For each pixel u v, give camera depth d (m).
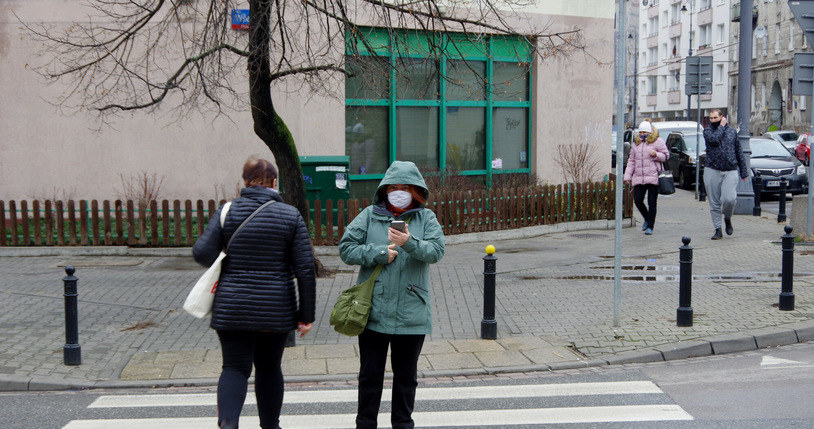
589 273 10.98
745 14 17.06
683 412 5.79
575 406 5.98
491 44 16.33
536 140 17.33
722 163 13.57
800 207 13.44
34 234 12.57
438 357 7.28
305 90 14.30
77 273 10.96
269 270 4.79
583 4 17.66
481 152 16.84
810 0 12.58
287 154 10.27
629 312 8.76
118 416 5.86
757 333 7.77
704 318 8.42
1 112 14.70
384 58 10.65
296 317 4.89
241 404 4.69
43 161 14.80
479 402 6.11
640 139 14.46
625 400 6.11
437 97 15.88
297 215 4.92
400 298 4.86
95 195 14.86
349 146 15.15
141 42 14.29
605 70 18.20
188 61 9.82
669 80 74.88
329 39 10.44
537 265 11.61
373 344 4.93
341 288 9.97
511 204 14.41
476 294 9.75
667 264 11.59
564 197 15.27
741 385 6.45
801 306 8.85
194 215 14.75
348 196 13.16
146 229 12.53
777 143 23.09
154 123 14.70
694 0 68.25
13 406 6.13
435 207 13.48
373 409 4.95
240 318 4.69
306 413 5.91
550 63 17.27
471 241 13.86
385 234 4.96
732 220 16.38
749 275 10.66
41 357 7.27
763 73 55.56
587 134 18.11
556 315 8.70
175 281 10.46
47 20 14.41
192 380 6.72
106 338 7.89
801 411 5.74
